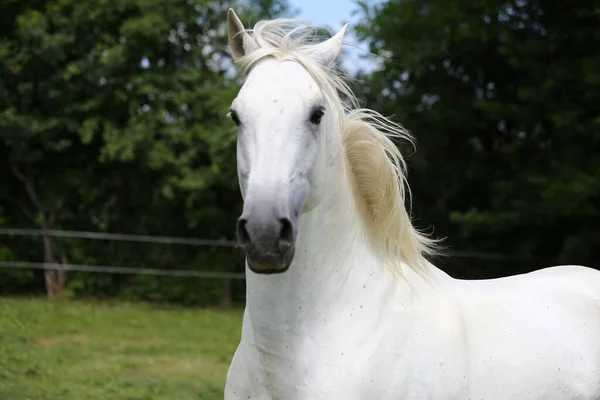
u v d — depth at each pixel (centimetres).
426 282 229
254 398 211
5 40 1148
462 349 215
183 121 1131
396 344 206
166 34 1132
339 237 210
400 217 226
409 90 1174
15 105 1141
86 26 1113
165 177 1141
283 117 185
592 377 235
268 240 171
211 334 786
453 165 1134
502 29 1035
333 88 207
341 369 201
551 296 248
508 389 219
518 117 1006
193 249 1225
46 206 1173
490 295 240
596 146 973
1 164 1190
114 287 1190
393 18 1108
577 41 976
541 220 975
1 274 1151
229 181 1120
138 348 670
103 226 1155
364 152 224
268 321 204
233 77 1195
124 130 1097
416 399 204
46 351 625
